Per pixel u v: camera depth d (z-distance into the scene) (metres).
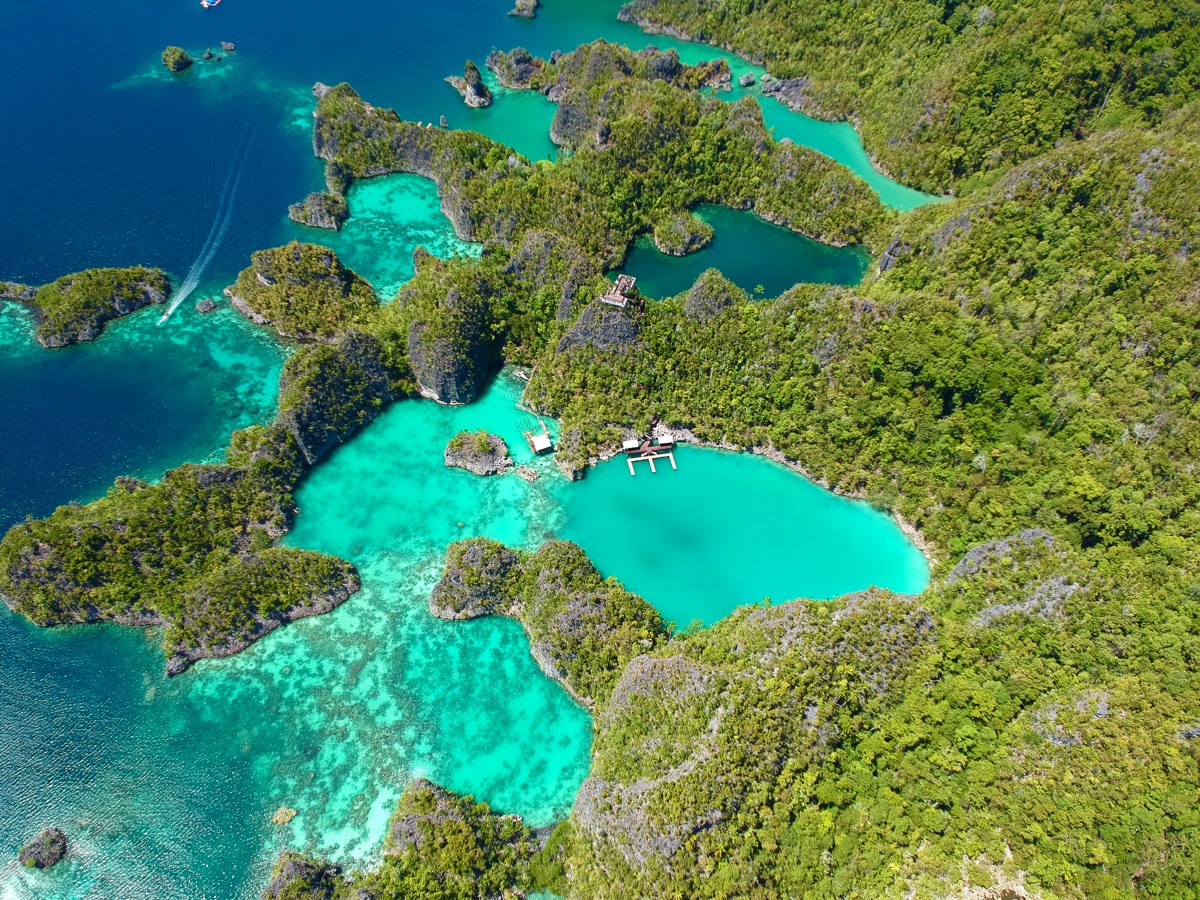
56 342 113.25
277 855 71.19
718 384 108.12
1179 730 68.31
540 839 72.38
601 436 104.81
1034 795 65.81
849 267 135.25
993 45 134.75
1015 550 85.31
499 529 97.75
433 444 106.38
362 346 107.50
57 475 99.25
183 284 125.38
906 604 81.56
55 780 75.38
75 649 84.12
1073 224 104.69
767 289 129.25
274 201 141.88
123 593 84.75
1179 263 97.12
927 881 61.53
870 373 104.19
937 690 74.88
